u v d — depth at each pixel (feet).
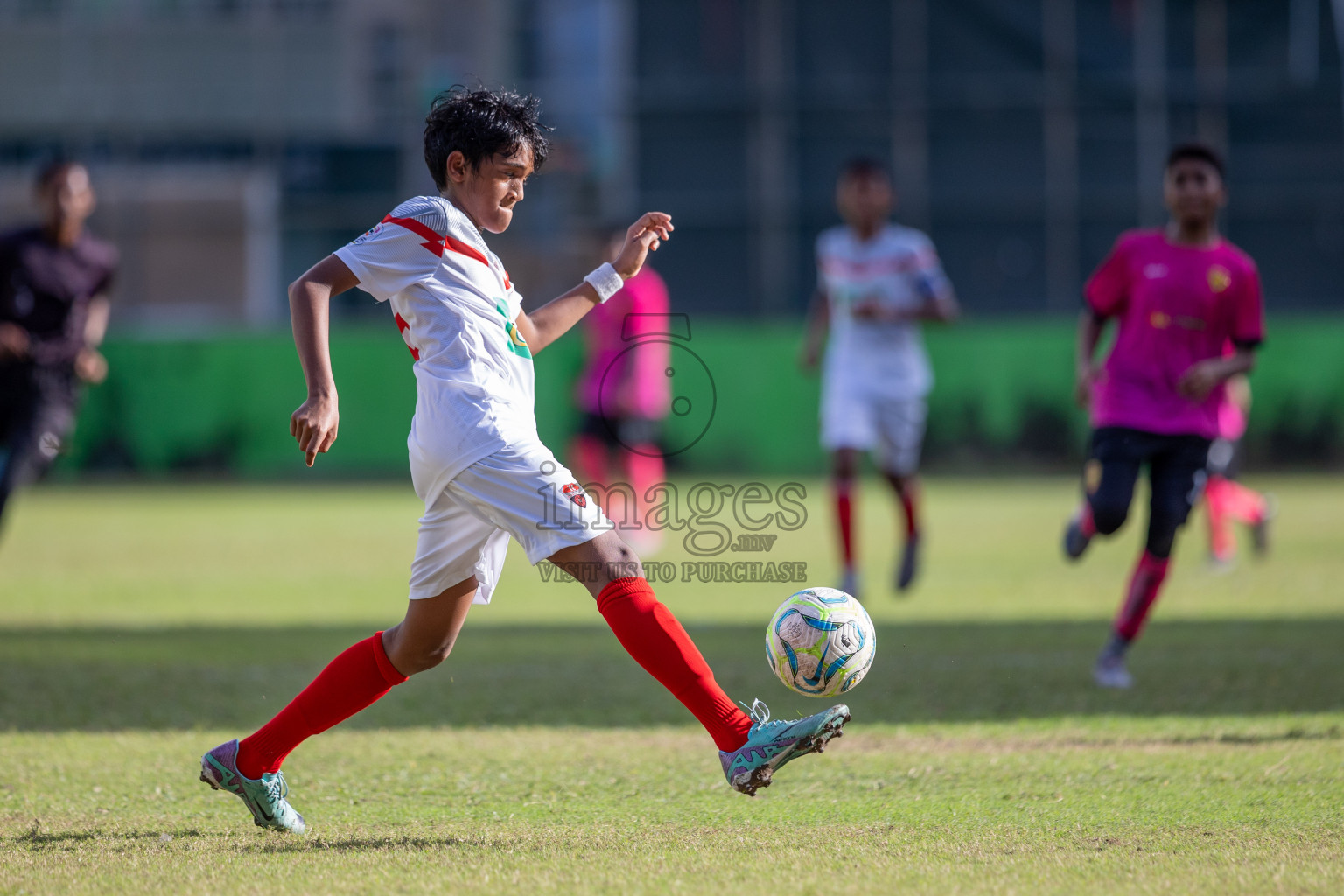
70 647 74.54
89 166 259.19
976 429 211.61
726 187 253.44
